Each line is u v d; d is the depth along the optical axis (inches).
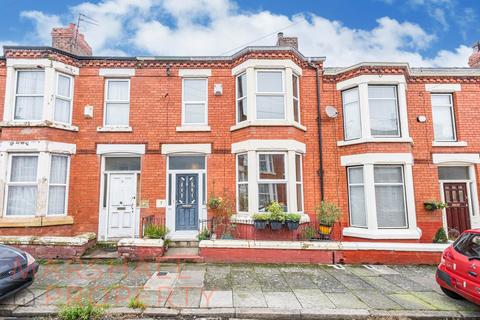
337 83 430.3
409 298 228.8
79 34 461.1
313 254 320.8
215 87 410.6
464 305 216.7
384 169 390.0
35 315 201.2
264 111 394.9
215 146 404.2
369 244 323.6
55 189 374.9
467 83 431.5
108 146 397.4
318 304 215.8
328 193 407.2
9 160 363.6
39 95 376.5
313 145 415.5
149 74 416.5
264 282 259.3
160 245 319.9
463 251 218.5
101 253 337.4
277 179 380.8
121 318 197.8
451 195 415.8
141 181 394.6
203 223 385.1
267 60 397.1
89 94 405.4
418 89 427.5
